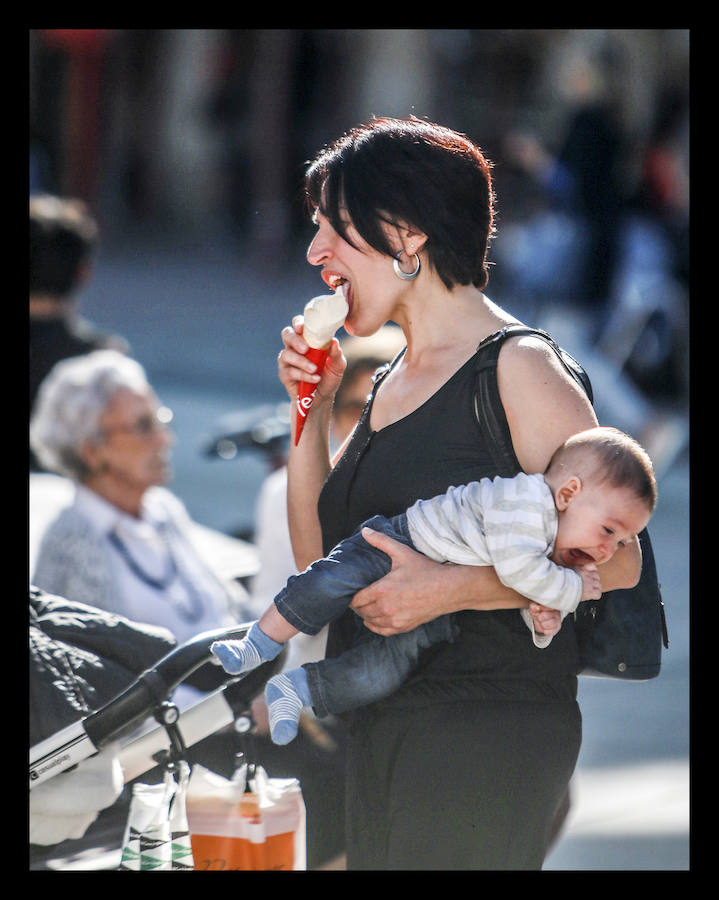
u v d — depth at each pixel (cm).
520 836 829
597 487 788
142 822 852
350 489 869
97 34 6650
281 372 935
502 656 826
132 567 1230
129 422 1234
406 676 838
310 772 1038
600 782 1592
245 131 6762
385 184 826
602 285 3272
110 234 6956
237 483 2986
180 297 5469
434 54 6097
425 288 848
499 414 811
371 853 853
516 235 3472
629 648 879
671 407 3228
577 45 5362
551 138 5262
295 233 6306
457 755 820
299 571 977
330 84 6375
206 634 885
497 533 788
